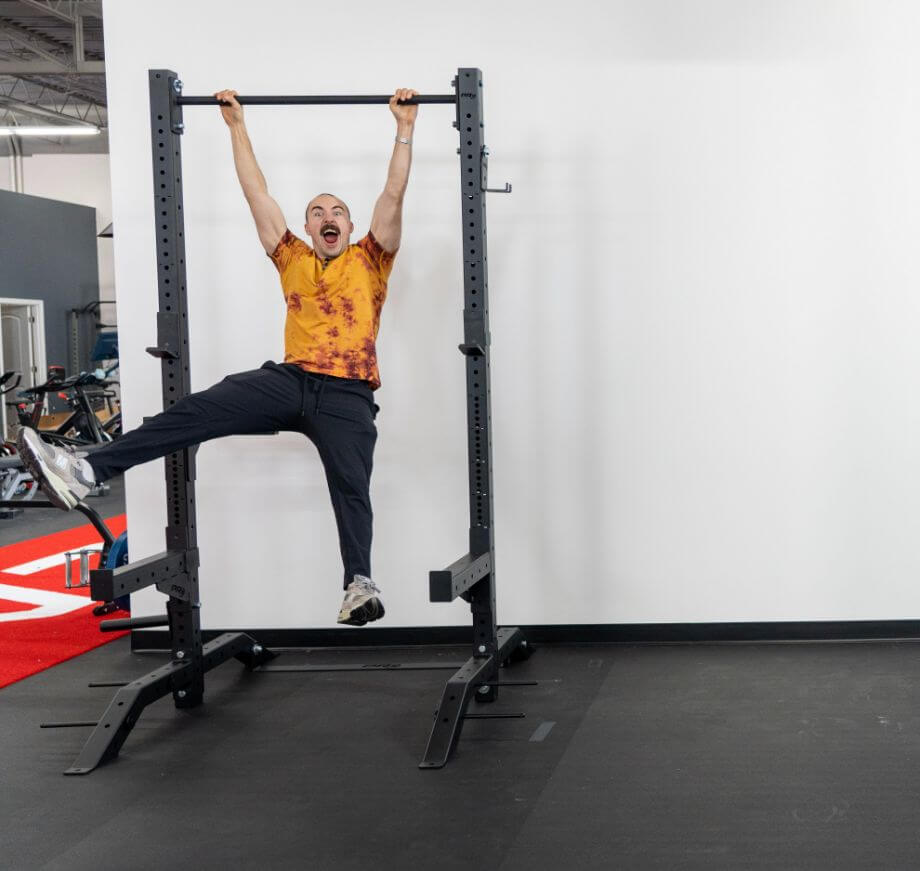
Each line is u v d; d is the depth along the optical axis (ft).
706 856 7.77
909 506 13.85
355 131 14.07
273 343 14.32
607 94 13.83
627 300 13.99
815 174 13.66
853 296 13.71
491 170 14.02
